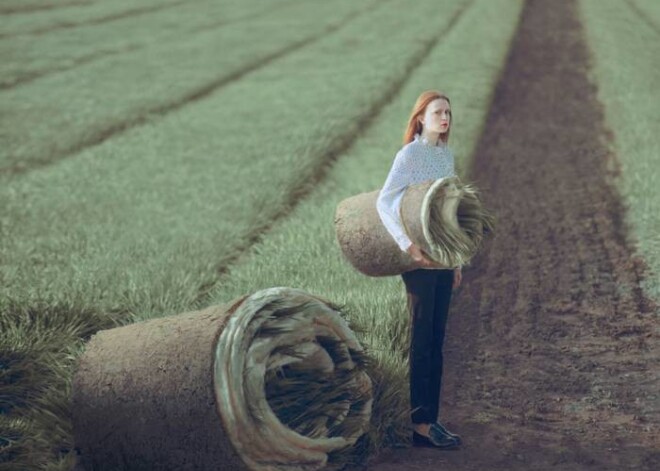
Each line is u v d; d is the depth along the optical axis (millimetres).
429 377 5656
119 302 8133
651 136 16438
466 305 8742
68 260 9875
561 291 8961
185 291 8570
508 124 18750
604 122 18531
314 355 5176
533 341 7715
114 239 10984
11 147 17500
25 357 6375
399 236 5359
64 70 26875
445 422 6168
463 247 5293
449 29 34500
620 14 37281
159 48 30984
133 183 14523
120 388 4863
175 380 4699
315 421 5121
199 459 4715
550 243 10656
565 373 7000
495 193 13305
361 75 24922
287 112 20375
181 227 11570
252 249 10469
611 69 24469
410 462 5453
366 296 7891
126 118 20391
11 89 24000
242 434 4594
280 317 4938
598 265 9672
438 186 5305
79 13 39406
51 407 5668
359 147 16766
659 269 9242
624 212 11773
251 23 37469
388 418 5691
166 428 4742
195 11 41469
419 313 5637
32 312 7492
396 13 39312
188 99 22938
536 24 34625
